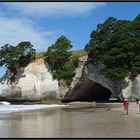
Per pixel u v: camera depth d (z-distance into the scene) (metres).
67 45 92.25
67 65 90.12
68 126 29.61
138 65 78.25
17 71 94.94
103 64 81.69
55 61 91.06
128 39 78.56
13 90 94.44
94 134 23.52
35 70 93.75
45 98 92.06
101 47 81.06
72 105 74.88
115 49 77.81
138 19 83.31
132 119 36.38
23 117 41.84
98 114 45.00
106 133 24.02
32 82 92.94
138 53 80.25
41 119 38.34
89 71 85.75
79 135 23.12
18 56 94.88
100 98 102.81
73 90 91.12
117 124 30.78
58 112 51.19
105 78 82.75
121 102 80.00
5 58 94.75
